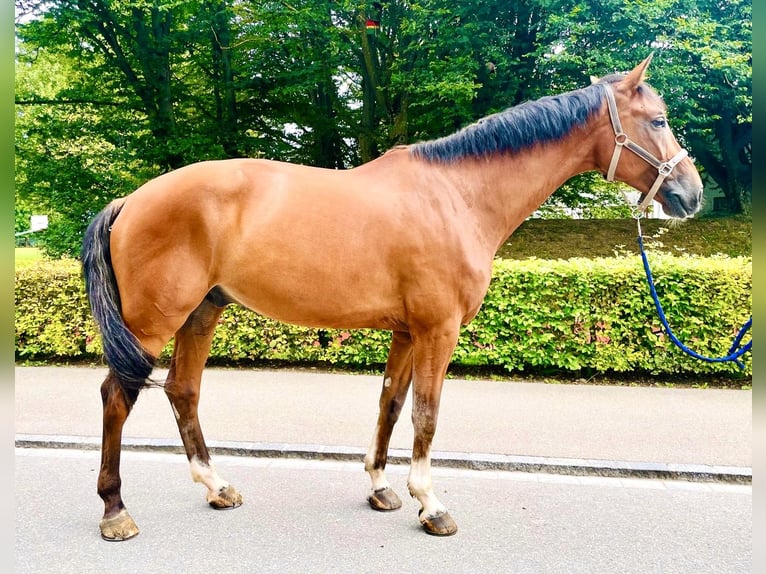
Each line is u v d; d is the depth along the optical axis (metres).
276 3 10.70
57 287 6.23
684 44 9.49
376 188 2.65
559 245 11.89
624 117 2.77
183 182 2.58
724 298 5.43
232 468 3.57
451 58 9.99
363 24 10.66
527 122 2.75
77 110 11.33
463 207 2.68
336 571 2.38
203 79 11.73
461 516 2.91
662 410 4.66
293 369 6.08
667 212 2.83
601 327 5.56
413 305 2.60
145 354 2.51
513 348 5.68
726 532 2.77
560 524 2.84
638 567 2.44
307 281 2.56
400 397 2.94
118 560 2.46
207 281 2.62
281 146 11.73
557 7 9.68
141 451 3.83
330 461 3.71
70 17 9.38
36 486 3.27
